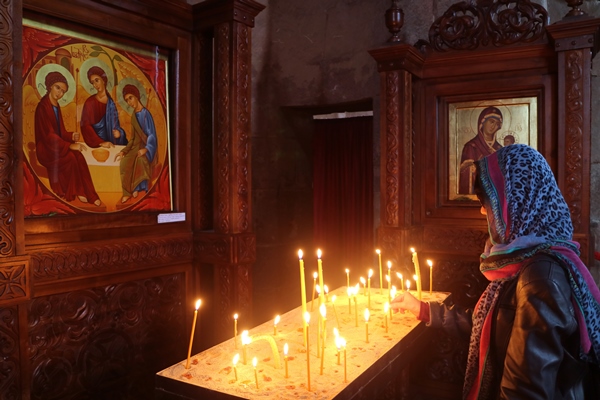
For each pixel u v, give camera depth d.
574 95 2.82
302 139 4.73
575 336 1.27
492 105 3.24
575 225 2.84
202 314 3.26
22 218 2.03
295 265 4.66
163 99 3.07
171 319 3.10
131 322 2.87
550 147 3.06
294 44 4.33
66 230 2.53
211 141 3.25
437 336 3.41
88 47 2.66
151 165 3.00
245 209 3.09
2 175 1.96
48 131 2.48
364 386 1.57
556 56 3.02
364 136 4.80
